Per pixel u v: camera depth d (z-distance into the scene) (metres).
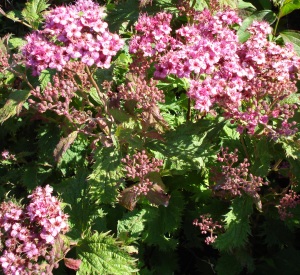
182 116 0.57
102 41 0.46
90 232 0.50
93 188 0.48
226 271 0.52
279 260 0.53
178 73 0.47
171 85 0.57
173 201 0.53
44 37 0.48
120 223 0.52
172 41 0.50
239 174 0.50
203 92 0.46
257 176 0.49
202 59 0.47
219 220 0.52
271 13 0.61
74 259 0.49
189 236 0.55
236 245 0.49
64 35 0.46
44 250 0.45
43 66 0.46
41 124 0.61
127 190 0.48
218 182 0.49
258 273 0.54
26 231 0.45
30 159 0.60
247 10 0.62
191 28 0.50
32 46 0.46
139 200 0.52
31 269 0.45
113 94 0.51
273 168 0.52
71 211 0.52
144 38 0.50
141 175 0.47
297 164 0.48
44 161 0.57
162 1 0.60
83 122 0.48
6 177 0.58
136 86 0.49
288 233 0.54
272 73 0.48
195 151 0.49
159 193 0.48
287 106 0.46
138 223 0.52
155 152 0.51
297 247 0.55
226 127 0.54
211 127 0.50
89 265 0.48
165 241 0.52
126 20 0.60
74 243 0.48
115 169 0.48
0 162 0.59
